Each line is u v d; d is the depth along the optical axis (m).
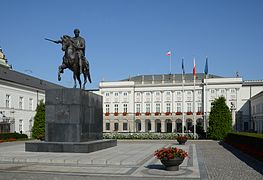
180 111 88.50
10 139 40.50
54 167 14.47
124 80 94.81
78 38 21.62
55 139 20.06
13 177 12.05
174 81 89.25
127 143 33.50
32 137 44.53
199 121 85.56
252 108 80.44
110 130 90.88
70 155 17.94
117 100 92.00
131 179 11.73
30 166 14.76
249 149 22.00
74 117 19.91
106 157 17.23
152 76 95.25
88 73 22.50
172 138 44.19
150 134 44.94
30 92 57.72
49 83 72.44
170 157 13.32
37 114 44.91
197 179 11.84
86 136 20.98
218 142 37.03
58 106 20.16
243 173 13.34
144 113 89.44
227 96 84.62
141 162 16.20
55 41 21.17
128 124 90.00
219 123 41.47
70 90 20.05
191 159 18.16
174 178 11.99
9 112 50.25
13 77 55.00
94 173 12.96
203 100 85.62
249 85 84.62
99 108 23.97
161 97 90.25
